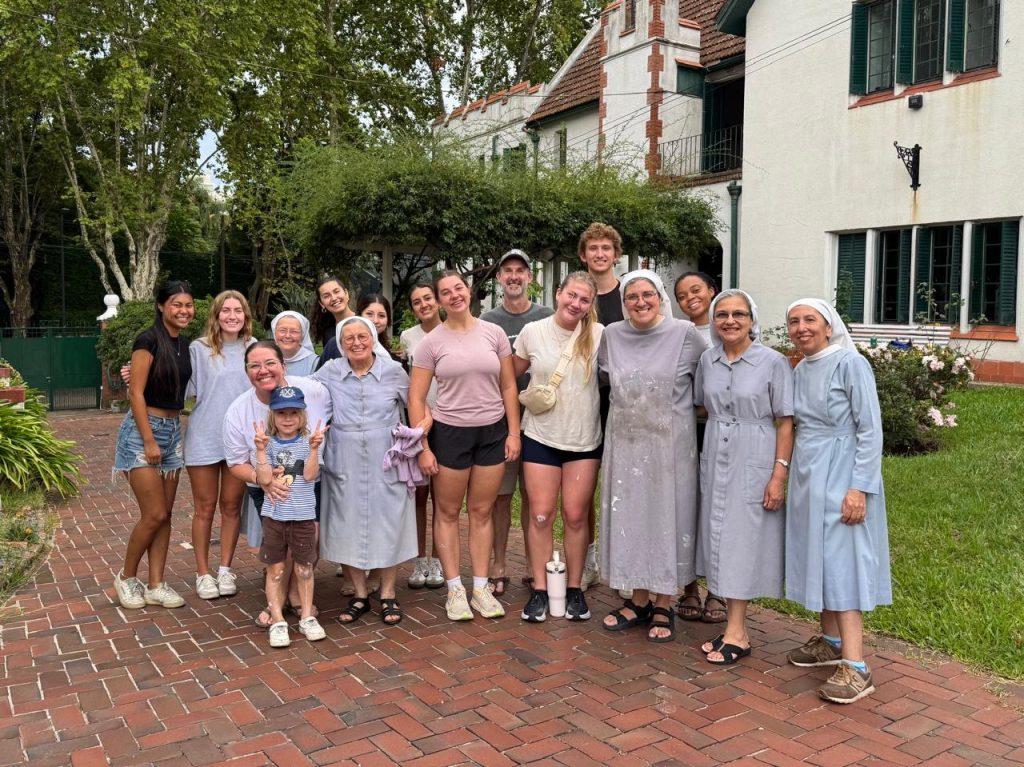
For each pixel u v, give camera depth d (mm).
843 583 3656
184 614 4852
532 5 28812
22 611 4906
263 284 25172
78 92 20594
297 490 4379
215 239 33062
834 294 13695
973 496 6352
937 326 12016
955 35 11805
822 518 3713
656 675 3963
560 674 3973
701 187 16094
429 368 4684
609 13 17672
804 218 14039
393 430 4602
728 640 4180
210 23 20281
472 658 4172
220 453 4938
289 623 4703
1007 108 11227
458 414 4645
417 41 28234
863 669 3713
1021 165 11109
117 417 15906
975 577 4848
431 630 4578
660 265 15727
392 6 26875
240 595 5215
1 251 26469
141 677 3945
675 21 16688
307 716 3531
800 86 13969
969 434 8469
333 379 4660
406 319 16281
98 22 18625
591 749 3256
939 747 3252
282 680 3904
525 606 4801
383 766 3127
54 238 27344
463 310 4598
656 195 14578
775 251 14594
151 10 19250
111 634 4516
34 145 25188
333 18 25938
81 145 24125
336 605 5039
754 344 4074
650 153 16641
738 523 4008
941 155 12031
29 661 4145
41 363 17031
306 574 4469
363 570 4789
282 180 21094
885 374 8461
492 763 3152
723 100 17094
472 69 30531
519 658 4172
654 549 4301
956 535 5609
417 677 3938
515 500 7676
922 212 12312
